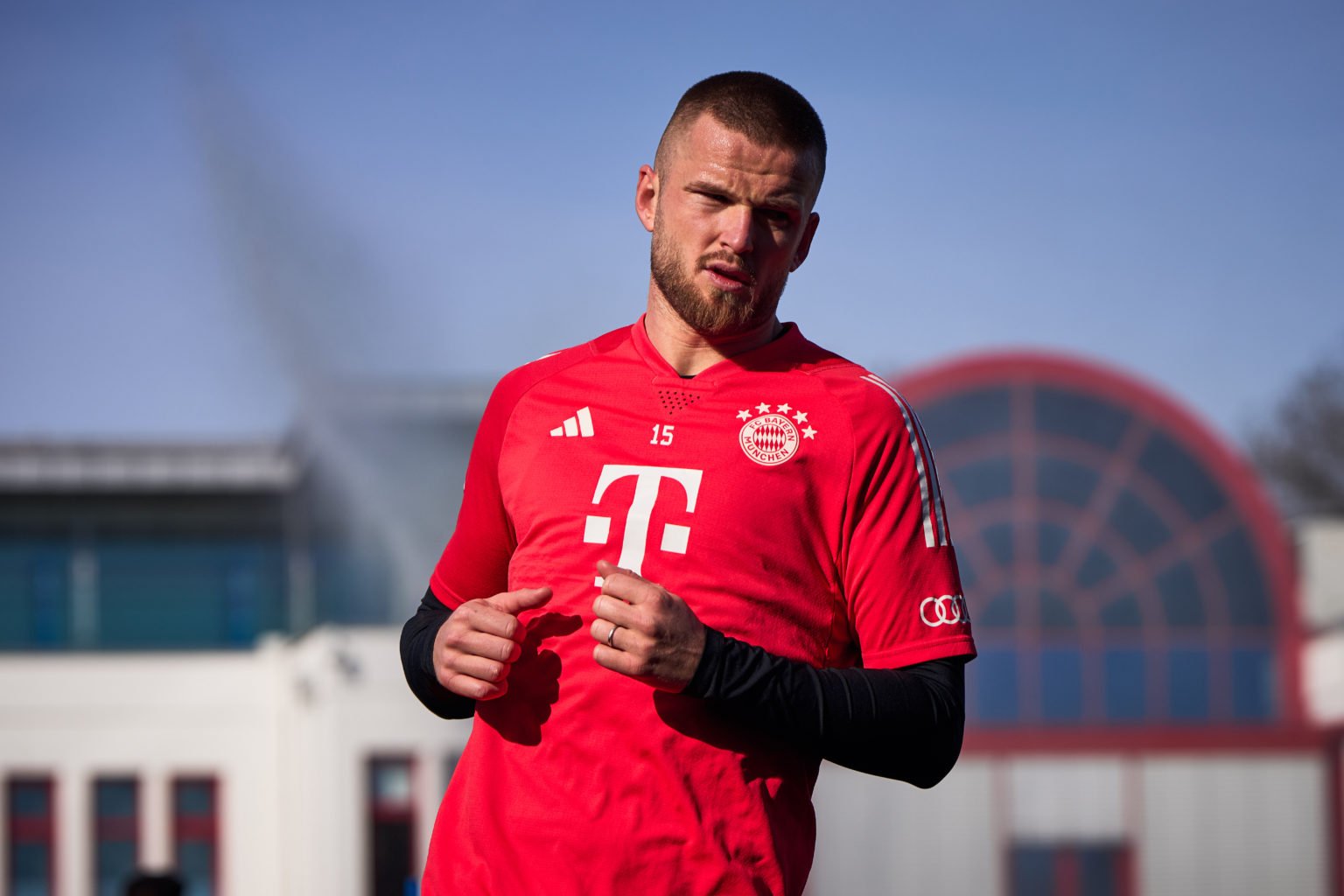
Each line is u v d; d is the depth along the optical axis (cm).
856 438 837
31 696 7788
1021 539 8175
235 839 7681
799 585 827
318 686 7631
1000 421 8256
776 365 866
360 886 7531
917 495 845
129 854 7725
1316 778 7925
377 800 7631
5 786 7731
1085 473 8206
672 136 844
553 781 805
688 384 858
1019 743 7962
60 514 8081
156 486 8150
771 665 775
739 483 824
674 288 841
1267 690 8044
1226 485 8112
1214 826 7912
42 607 8094
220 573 8181
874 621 838
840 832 7850
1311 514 14888
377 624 8150
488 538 917
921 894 7812
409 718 7656
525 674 825
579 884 789
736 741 799
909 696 805
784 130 816
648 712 794
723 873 788
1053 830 7906
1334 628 8025
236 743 7744
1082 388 8181
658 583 809
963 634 842
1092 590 8131
